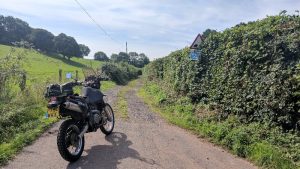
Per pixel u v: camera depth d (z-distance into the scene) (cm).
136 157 357
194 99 661
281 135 392
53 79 873
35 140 397
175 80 843
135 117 611
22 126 432
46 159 332
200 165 343
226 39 572
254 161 358
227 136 422
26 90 602
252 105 461
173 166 335
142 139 438
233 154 388
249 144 393
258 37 466
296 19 422
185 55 791
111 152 371
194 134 483
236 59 509
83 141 347
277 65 418
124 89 1468
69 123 325
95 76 438
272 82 417
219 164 350
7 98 529
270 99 420
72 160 326
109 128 453
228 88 527
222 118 520
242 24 556
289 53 415
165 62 1193
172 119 586
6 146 349
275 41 430
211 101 591
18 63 584
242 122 475
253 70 467
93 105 397
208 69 625
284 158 341
